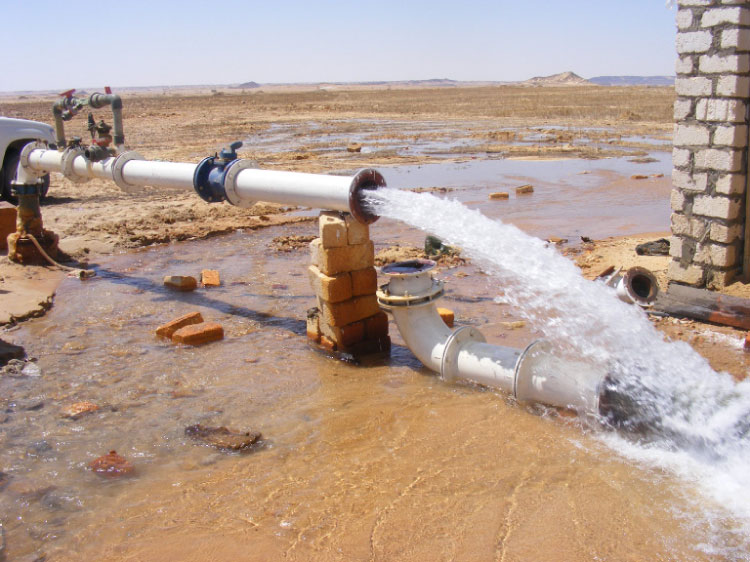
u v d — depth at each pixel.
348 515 4.11
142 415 5.58
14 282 9.38
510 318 7.72
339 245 6.67
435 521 4.02
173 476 4.64
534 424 5.22
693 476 4.46
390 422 5.34
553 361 5.48
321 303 6.92
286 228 13.23
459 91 97.88
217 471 4.69
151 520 4.13
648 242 10.23
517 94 76.06
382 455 4.82
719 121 7.47
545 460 4.68
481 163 21.88
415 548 3.79
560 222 13.02
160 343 7.27
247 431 5.24
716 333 7.09
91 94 9.54
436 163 21.92
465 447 4.89
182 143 28.80
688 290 7.72
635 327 6.91
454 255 10.54
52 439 5.18
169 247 11.77
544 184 17.50
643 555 3.67
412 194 6.33
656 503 4.15
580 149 24.69
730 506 4.11
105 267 10.49
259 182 7.29
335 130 35.38
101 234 12.36
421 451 4.86
